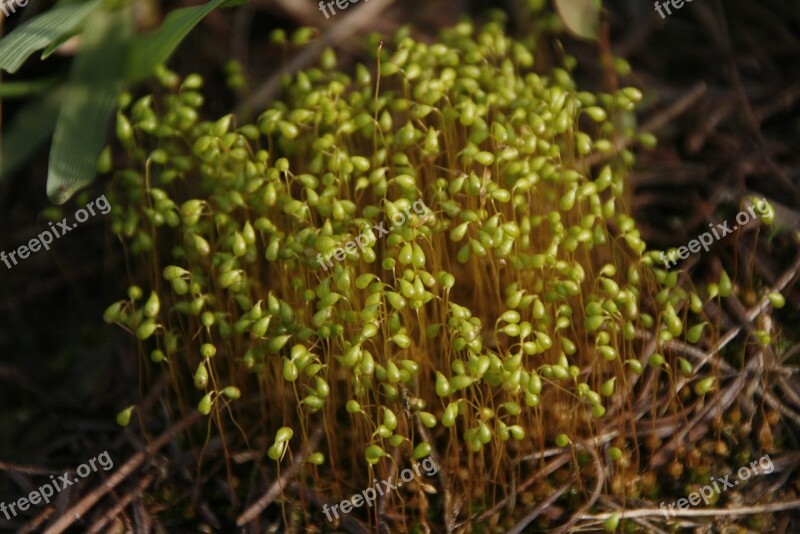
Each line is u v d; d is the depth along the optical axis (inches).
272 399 10.1
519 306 9.8
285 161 9.8
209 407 9.6
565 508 9.8
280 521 9.8
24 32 10.2
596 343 9.6
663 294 9.7
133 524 9.9
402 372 9.5
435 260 9.8
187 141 10.1
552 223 9.7
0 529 9.9
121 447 10.2
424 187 10.3
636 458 9.9
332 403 9.9
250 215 10.3
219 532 9.9
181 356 10.4
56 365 10.6
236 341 10.1
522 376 9.5
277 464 9.7
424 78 10.1
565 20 10.5
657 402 10.0
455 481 9.9
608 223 10.3
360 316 9.5
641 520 9.8
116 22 10.5
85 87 10.4
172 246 10.6
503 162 10.1
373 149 10.4
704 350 10.1
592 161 10.7
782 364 10.1
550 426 10.0
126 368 10.4
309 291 9.6
